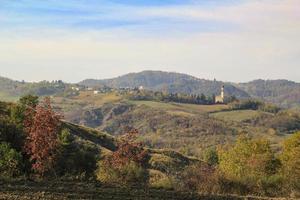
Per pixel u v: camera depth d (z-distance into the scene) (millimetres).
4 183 28031
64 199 25312
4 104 47625
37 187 27641
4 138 34500
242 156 53688
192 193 30578
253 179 35594
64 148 36469
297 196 33375
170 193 29875
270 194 34125
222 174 34875
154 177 35719
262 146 54656
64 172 33906
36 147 32062
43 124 32500
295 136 54438
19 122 37312
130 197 27719
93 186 29766
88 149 46875
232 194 32562
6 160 31703
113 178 33406
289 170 41000
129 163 35344
